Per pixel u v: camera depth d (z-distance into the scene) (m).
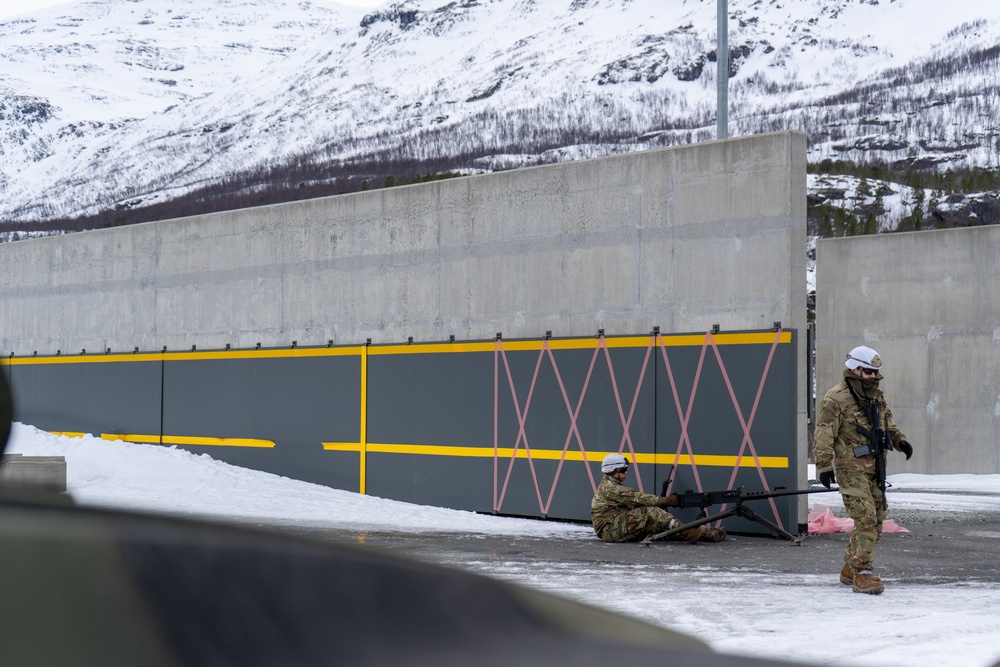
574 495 26.48
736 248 24.48
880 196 156.50
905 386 42.50
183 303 36.28
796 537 22.55
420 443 29.62
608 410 26.11
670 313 25.44
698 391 24.70
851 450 15.81
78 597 1.16
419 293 30.11
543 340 27.34
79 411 39.25
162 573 1.24
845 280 43.97
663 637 2.15
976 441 41.09
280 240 33.56
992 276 41.12
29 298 41.69
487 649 1.50
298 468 32.41
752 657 1.81
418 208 30.23
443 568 1.75
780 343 23.59
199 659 1.19
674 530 21.77
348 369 31.44
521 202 28.16
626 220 26.27
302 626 1.33
